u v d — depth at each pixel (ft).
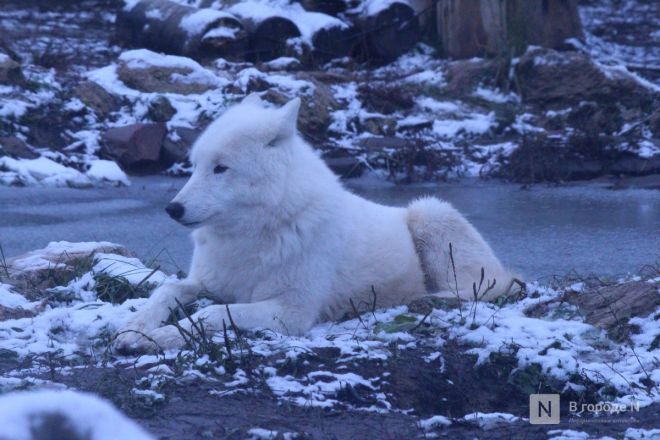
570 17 104.68
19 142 70.13
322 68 100.01
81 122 76.28
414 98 91.25
